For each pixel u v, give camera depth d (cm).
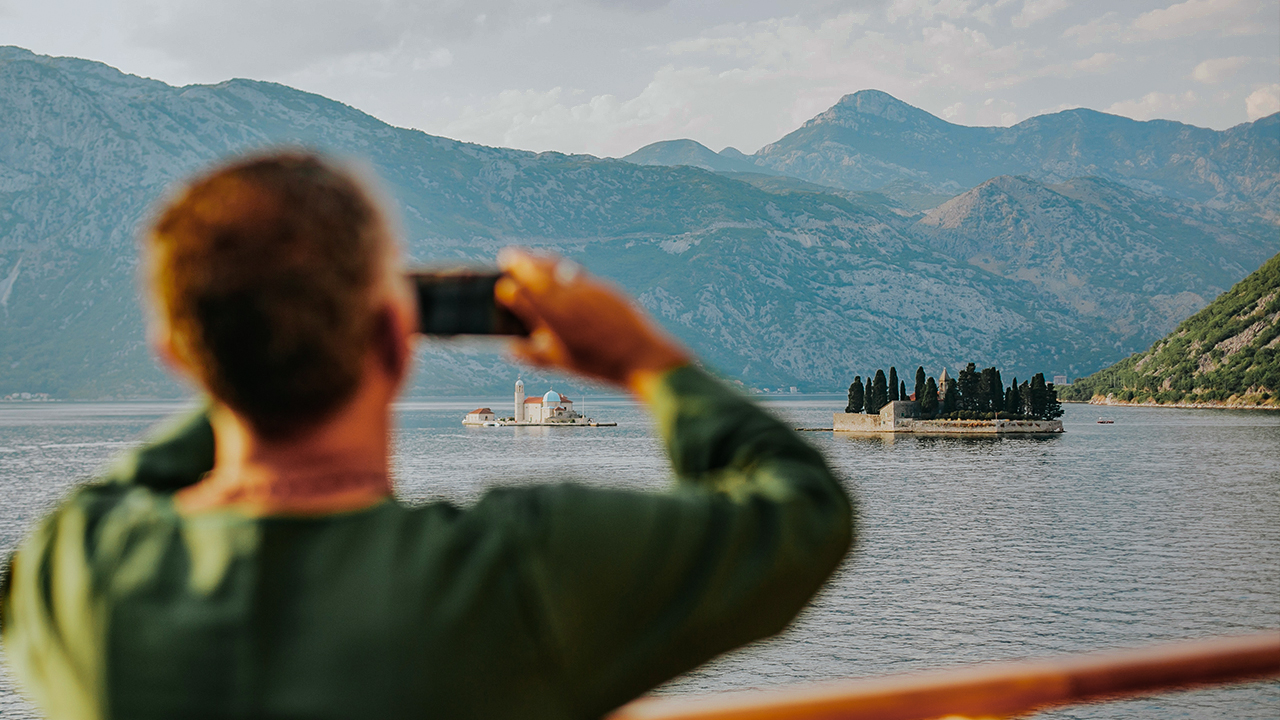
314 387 142
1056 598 5859
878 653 4622
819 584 164
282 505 147
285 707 138
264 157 154
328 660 139
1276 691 3788
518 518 153
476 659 143
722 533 155
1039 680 253
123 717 141
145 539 149
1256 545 7781
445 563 146
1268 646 279
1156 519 9219
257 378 140
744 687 4072
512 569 147
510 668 145
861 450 16825
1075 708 3681
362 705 138
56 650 148
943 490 11375
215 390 144
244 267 139
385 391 158
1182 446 17750
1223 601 5788
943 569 6781
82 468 14412
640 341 174
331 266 143
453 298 163
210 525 147
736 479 169
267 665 139
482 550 148
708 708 238
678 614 150
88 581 147
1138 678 262
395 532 148
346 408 149
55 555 154
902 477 12731
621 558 151
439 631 142
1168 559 7194
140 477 169
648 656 151
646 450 17862
